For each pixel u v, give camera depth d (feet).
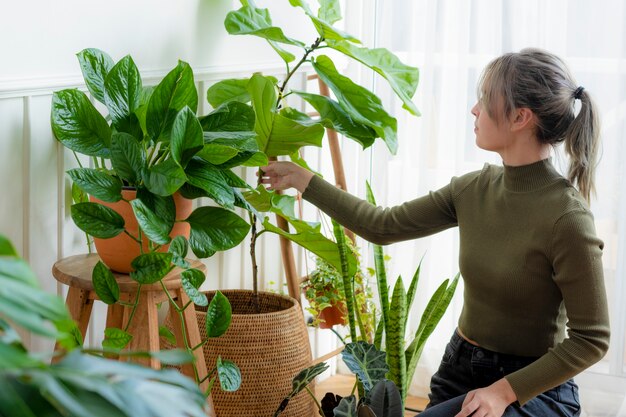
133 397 2.22
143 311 6.32
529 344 6.33
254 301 8.54
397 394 6.21
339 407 6.24
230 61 8.76
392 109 10.53
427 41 10.07
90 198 7.04
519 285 6.26
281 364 7.94
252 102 7.55
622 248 9.48
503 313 6.41
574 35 9.47
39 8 6.53
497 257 6.40
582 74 9.49
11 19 6.31
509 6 9.66
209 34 8.39
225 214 6.21
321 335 11.02
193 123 5.76
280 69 9.57
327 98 8.06
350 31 10.68
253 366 7.80
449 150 10.23
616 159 9.43
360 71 10.69
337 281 9.23
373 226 7.26
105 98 6.11
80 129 6.07
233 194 6.16
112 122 6.21
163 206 5.96
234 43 8.79
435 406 6.30
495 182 6.67
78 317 6.40
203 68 8.34
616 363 9.64
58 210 6.98
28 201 6.66
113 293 5.98
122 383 2.27
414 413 10.04
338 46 7.92
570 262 6.00
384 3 10.39
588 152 6.37
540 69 6.28
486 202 6.64
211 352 7.79
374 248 7.50
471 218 6.70
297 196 9.82
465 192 6.84
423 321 7.66
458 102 10.04
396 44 10.42
